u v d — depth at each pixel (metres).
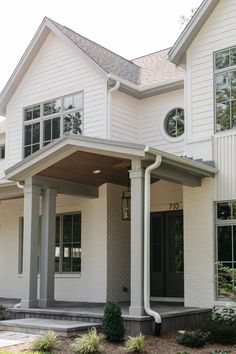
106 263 12.94
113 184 13.38
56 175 11.88
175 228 13.38
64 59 14.38
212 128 11.46
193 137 11.76
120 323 8.65
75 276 13.61
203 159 11.47
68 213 14.07
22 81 15.37
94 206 13.44
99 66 13.39
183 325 9.88
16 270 15.49
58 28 14.34
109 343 8.45
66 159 10.92
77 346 7.82
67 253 14.01
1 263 15.89
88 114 13.60
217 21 11.70
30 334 9.22
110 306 8.71
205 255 11.12
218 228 11.10
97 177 12.51
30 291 11.20
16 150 15.23
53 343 8.01
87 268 13.35
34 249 11.38
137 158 9.77
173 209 13.28
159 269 13.53
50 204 11.89
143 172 9.78
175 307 11.00
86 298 13.25
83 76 13.88
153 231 13.80
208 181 11.30
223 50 11.54
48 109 14.60
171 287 13.22
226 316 9.75
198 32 11.95
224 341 8.80
